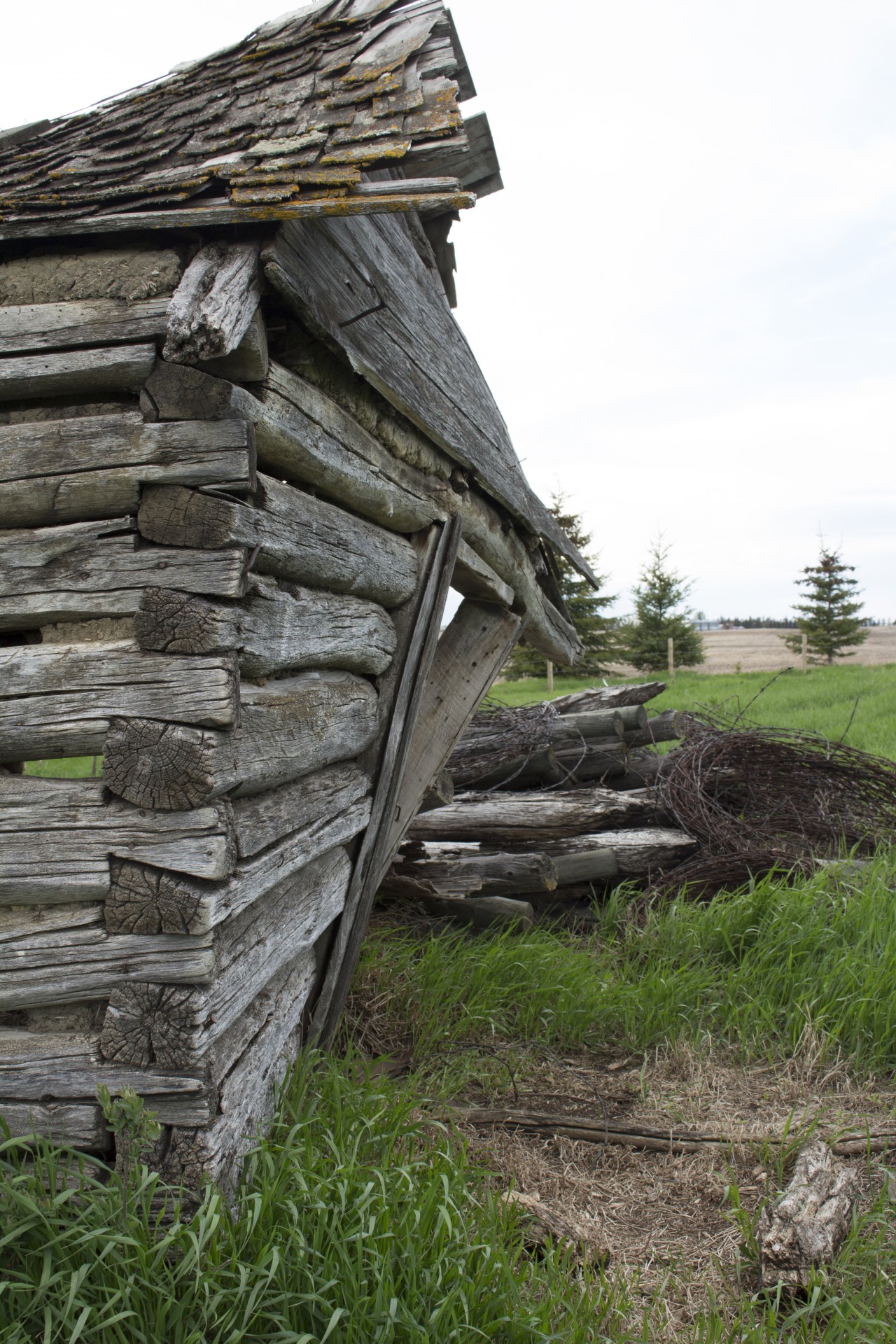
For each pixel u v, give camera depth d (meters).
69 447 2.37
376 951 4.75
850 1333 2.39
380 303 3.21
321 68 2.84
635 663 29.98
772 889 5.35
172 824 2.25
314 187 2.38
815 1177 2.96
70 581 2.35
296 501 2.70
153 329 2.35
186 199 2.44
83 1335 1.96
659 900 5.70
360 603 3.40
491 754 6.79
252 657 2.46
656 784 6.66
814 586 31.83
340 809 3.29
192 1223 2.17
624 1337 2.36
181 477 2.30
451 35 2.93
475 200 2.26
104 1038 2.29
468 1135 3.47
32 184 2.69
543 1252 2.71
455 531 3.90
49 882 2.30
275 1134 2.74
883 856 6.12
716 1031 4.39
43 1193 2.15
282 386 2.60
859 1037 4.16
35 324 2.42
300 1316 2.13
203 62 3.06
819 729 12.63
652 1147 3.46
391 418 3.47
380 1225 2.31
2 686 2.34
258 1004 2.82
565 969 4.71
